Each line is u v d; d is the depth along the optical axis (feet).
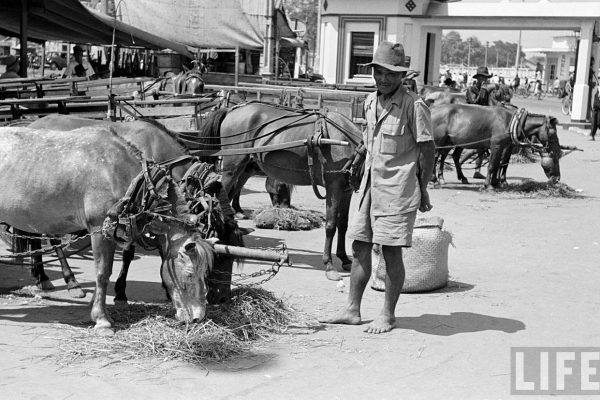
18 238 25.93
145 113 37.96
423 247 28.19
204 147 32.96
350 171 29.25
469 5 108.58
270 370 19.99
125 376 19.17
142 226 21.77
